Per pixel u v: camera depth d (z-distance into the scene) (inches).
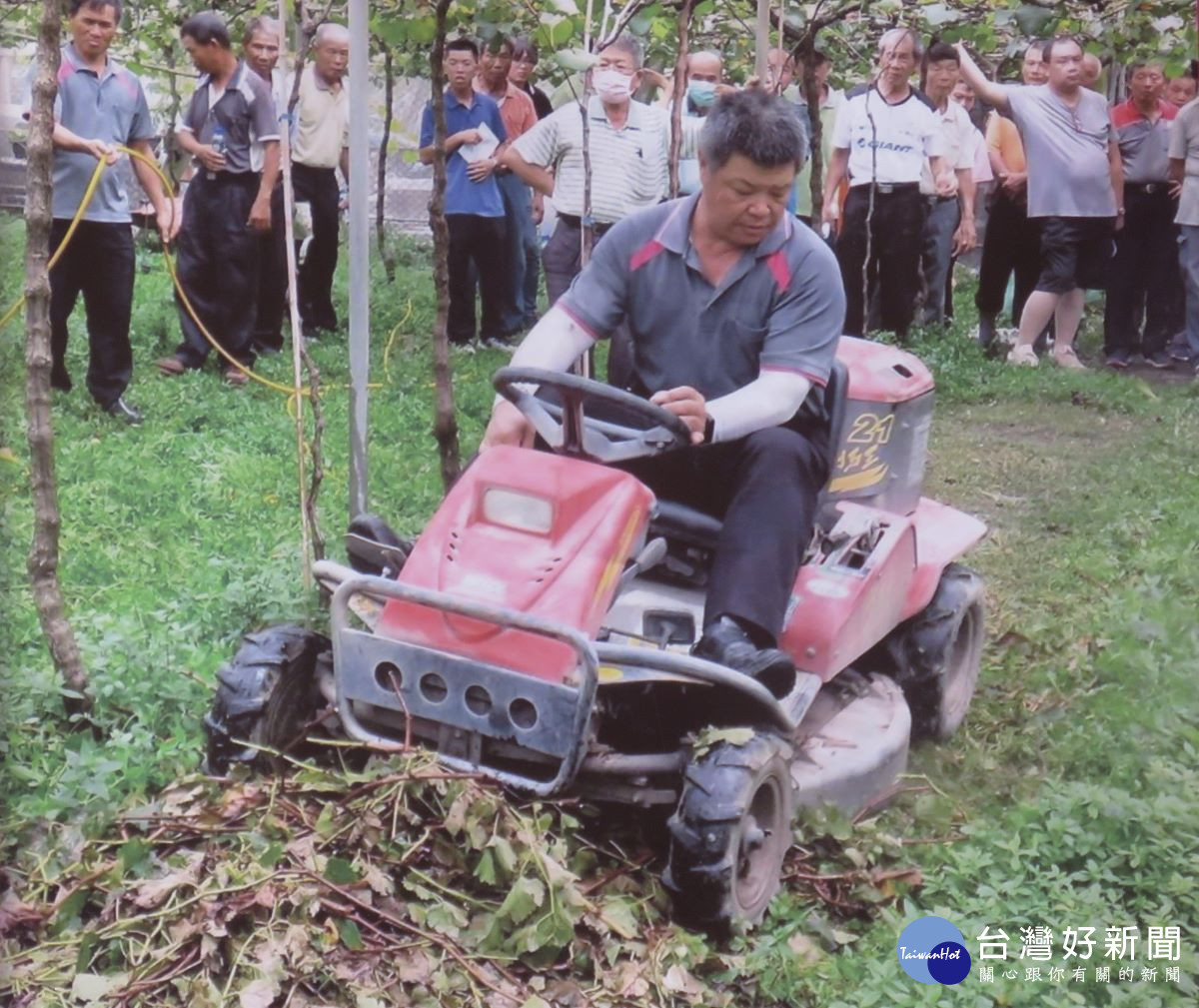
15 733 180.4
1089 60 461.1
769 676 159.3
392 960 144.3
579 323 180.7
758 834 158.4
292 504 290.5
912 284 473.4
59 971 142.6
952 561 219.3
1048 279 467.8
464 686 155.3
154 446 325.7
